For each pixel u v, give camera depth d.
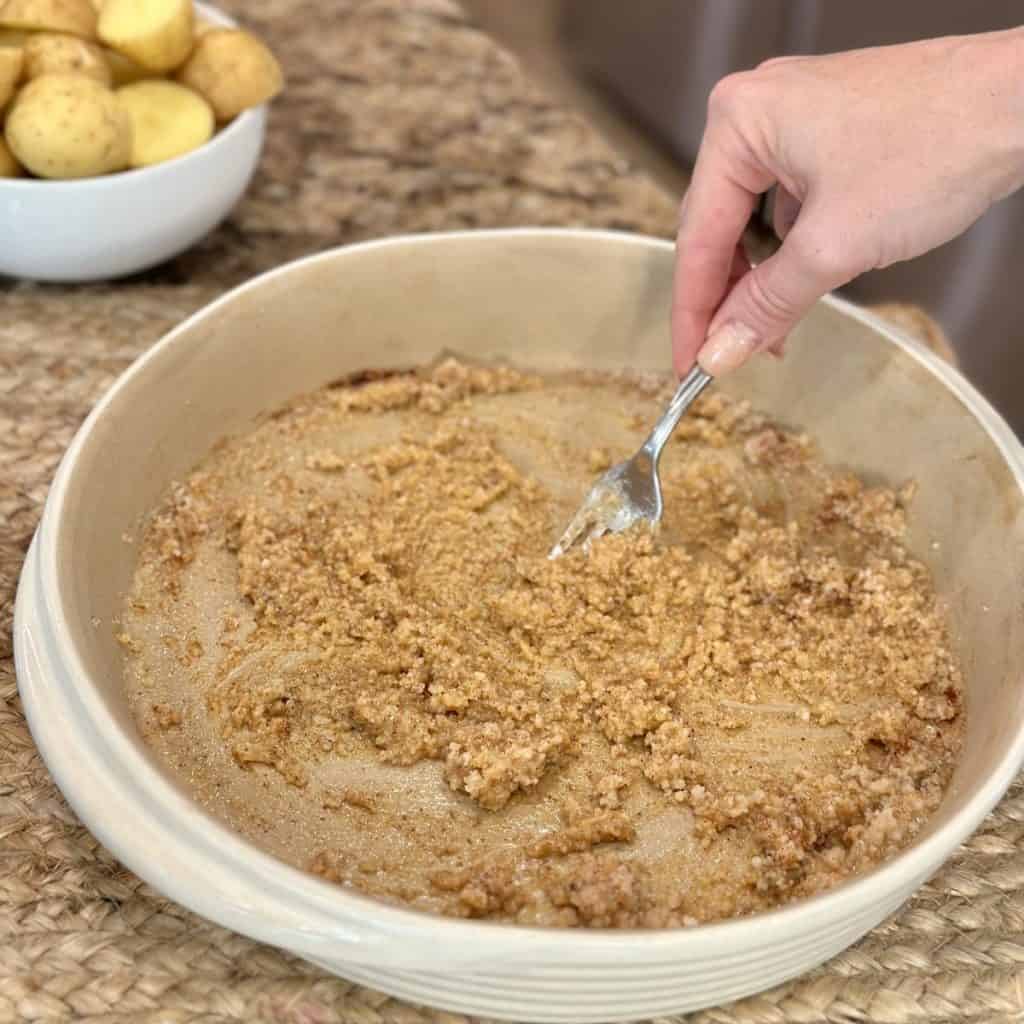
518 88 0.80
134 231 0.61
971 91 0.45
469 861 0.45
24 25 0.60
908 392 0.55
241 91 0.62
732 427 0.59
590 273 0.59
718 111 0.49
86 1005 0.41
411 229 0.69
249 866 0.38
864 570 0.54
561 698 0.49
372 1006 0.42
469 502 0.56
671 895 0.44
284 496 0.56
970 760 0.46
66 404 0.59
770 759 0.48
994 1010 0.43
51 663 0.43
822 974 0.44
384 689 0.49
